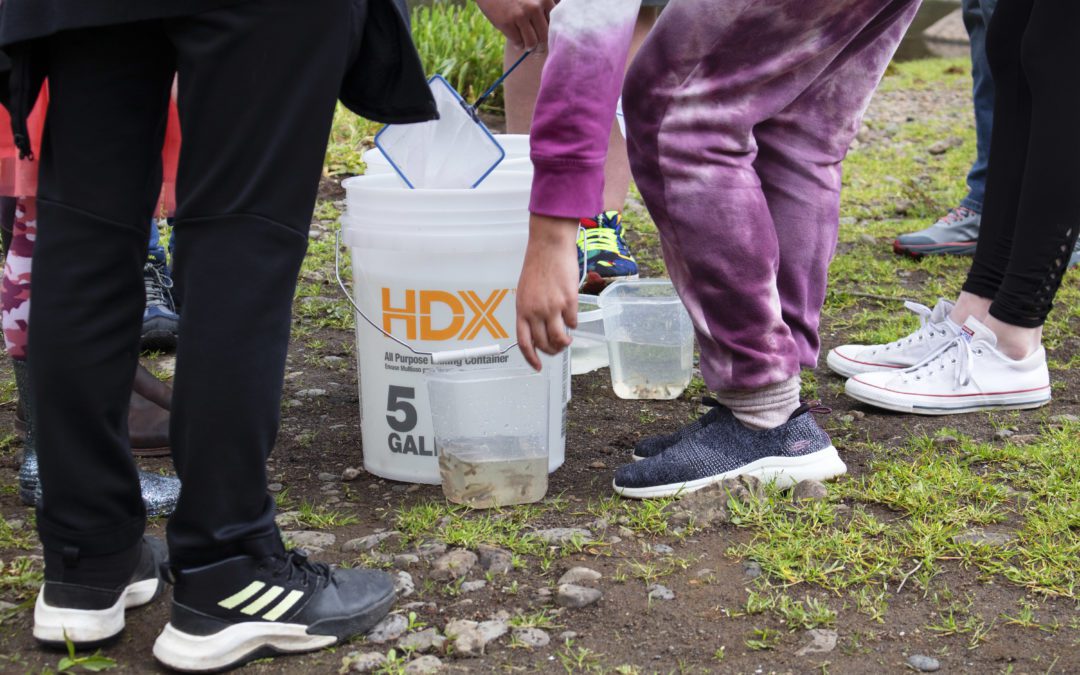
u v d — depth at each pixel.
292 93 1.50
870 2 2.02
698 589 1.92
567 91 1.79
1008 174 2.84
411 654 1.73
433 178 2.28
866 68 2.26
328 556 2.04
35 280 1.56
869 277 4.19
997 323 2.83
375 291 2.29
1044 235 2.71
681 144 2.05
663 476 2.26
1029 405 2.85
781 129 2.27
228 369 1.52
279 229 1.53
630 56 3.63
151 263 3.29
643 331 2.93
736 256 2.10
